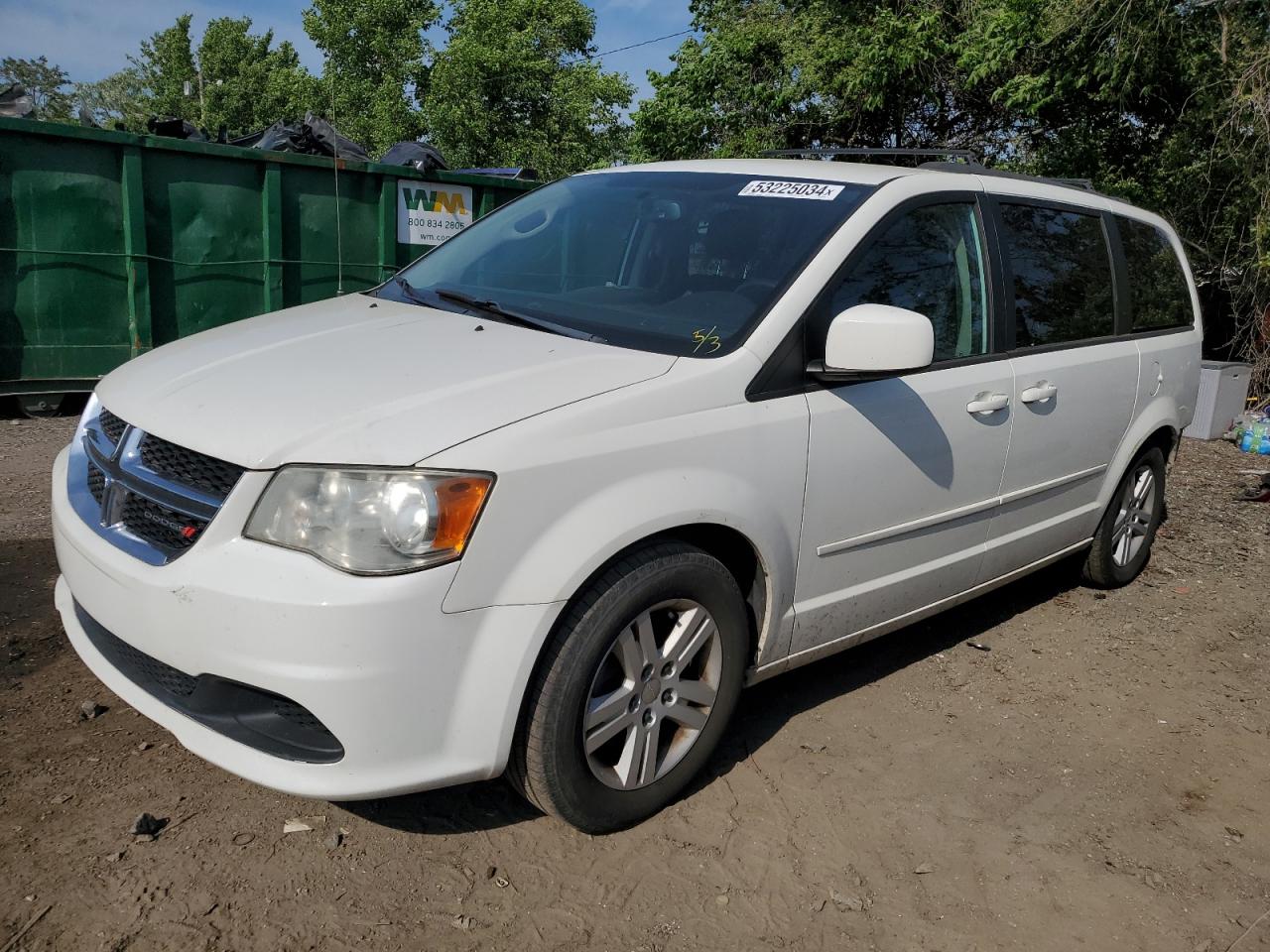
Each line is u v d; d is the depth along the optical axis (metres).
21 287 7.24
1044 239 4.10
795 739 3.39
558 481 2.40
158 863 2.53
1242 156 9.38
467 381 2.55
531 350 2.80
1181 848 2.96
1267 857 2.95
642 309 3.11
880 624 3.49
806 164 3.67
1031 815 3.07
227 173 7.91
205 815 2.74
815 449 2.97
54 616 3.84
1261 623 4.77
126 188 7.42
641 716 2.72
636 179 3.81
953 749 3.42
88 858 2.53
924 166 3.93
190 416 2.49
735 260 3.19
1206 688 4.03
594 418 2.50
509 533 2.33
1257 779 3.36
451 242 3.98
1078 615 4.75
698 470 2.67
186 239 7.83
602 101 28.58
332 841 2.67
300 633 2.19
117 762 2.95
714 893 2.60
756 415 2.82
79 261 7.40
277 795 2.85
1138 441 4.68
